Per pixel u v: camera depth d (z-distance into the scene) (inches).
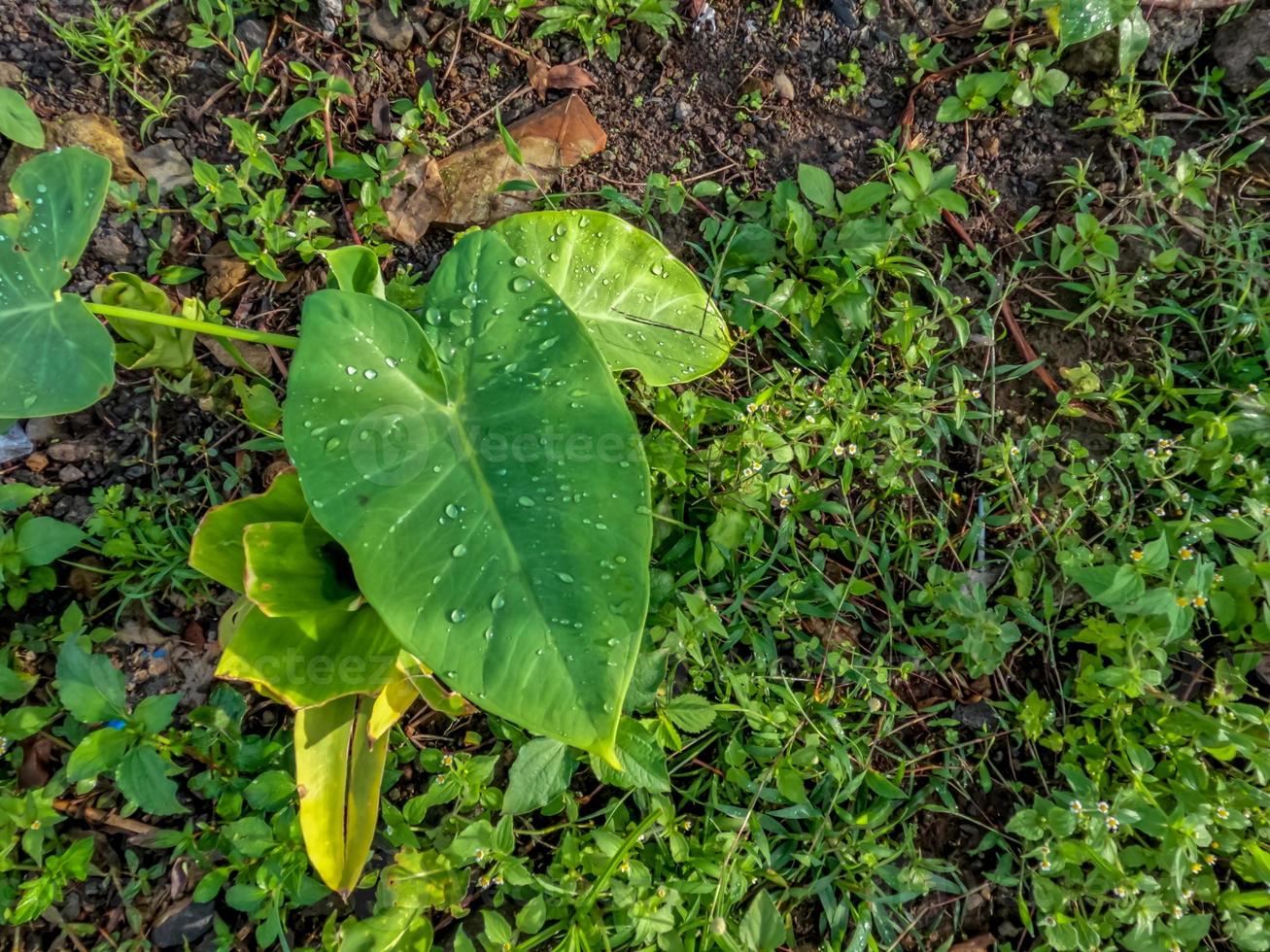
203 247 26.2
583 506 18.0
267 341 21.3
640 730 21.2
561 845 22.0
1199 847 22.2
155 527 24.1
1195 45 27.6
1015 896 23.2
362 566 17.3
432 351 18.6
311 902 21.4
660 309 23.7
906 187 25.3
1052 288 27.0
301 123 26.9
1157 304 26.8
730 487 23.8
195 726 22.9
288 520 20.4
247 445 24.6
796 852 22.7
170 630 24.1
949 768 23.7
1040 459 25.3
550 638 17.3
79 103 25.8
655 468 23.6
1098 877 21.3
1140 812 21.1
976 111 27.1
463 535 17.8
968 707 24.5
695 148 27.9
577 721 17.0
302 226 25.4
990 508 25.7
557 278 23.2
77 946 22.0
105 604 24.4
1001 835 23.3
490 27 27.7
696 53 28.1
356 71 27.0
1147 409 25.4
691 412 24.1
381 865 22.7
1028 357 26.4
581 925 20.9
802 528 24.9
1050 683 24.5
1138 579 21.7
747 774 22.7
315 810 20.0
